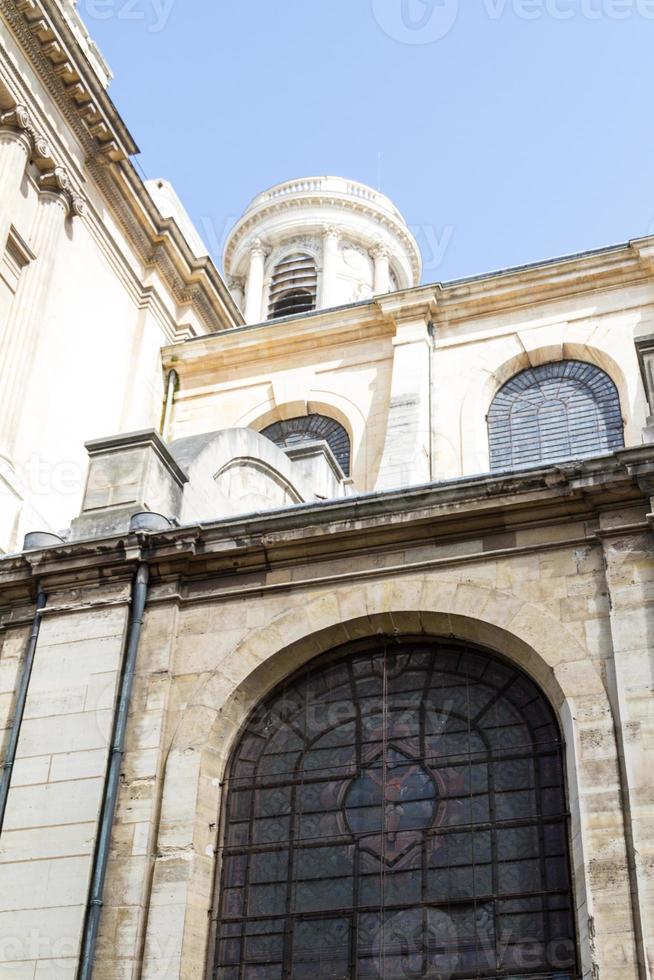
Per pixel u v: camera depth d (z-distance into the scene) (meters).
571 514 12.85
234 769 12.83
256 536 13.62
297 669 13.23
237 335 25.16
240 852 12.31
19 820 12.51
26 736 13.05
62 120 23.55
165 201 30.72
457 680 12.72
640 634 11.77
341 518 13.43
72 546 13.98
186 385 25.56
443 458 22.12
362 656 13.18
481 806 11.91
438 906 11.50
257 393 24.69
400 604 12.90
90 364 23.41
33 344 21.20
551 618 12.32
